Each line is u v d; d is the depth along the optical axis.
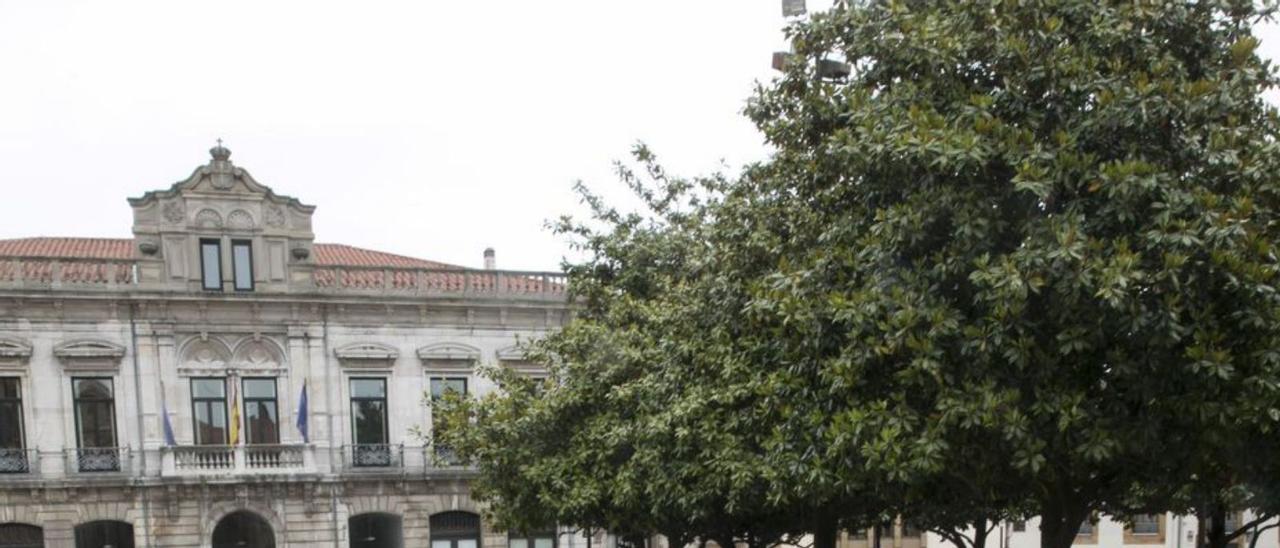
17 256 30.81
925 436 10.73
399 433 34.50
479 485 22.77
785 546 40.16
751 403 15.10
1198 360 9.56
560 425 20.38
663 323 17.91
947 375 10.60
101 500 31.42
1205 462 11.54
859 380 11.27
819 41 12.38
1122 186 9.54
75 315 31.39
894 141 10.45
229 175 32.97
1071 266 9.49
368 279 34.56
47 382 31.06
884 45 11.44
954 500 15.80
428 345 34.94
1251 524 21.19
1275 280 9.61
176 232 32.41
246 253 33.38
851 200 12.36
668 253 21.16
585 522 20.66
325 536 33.56
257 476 32.66
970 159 9.98
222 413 33.16
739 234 15.23
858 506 18.00
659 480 17.09
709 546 36.75
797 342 12.48
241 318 33.03
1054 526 12.76
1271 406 9.71
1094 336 9.82
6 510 30.50
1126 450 10.75
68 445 31.22
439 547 35.06
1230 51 10.66
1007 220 10.33
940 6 11.95
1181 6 10.57
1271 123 10.59
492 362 35.53
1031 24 10.75
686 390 16.44
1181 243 9.39
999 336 9.98
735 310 15.01
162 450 31.89
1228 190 10.16
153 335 32.16
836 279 11.97
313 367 33.72
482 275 35.69
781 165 13.67
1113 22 10.59
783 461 12.70
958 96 10.97
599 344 19.81
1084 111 10.37
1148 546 44.03
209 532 32.31
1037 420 10.55
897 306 10.70
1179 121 10.16
